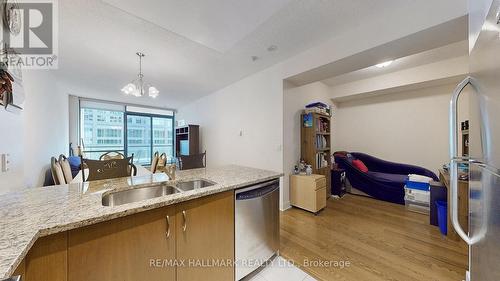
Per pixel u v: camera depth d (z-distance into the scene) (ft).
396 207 10.30
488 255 2.36
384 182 11.29
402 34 6.00
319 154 11.56
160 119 22.56
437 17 5.39
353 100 15.38
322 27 7.01
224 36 7.35
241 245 4.93
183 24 6.59
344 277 5.16
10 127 4.20
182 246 3.83
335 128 15.85
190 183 5.59
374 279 5.05
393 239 7.00
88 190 4.18
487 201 2.34
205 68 10.83
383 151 13.89
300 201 9.95
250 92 12.13
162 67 10.59
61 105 13.99
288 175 10.46
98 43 7.93
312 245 6.70
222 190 4.43
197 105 18.51
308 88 12.25
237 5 5.69
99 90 15.03
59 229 2.50
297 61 9.25
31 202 3.38
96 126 18.15
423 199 9.53
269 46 8.41
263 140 11.32
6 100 4.04
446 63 9.83
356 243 6.77
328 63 8.03
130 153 20.12
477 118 2.60
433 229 7.71
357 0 5.69
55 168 8.13
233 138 13.74
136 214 3.24
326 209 10.07
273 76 10.57
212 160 16.12
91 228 2.83
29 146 9.16
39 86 10.21
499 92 1.91
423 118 12.21
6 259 1.82
